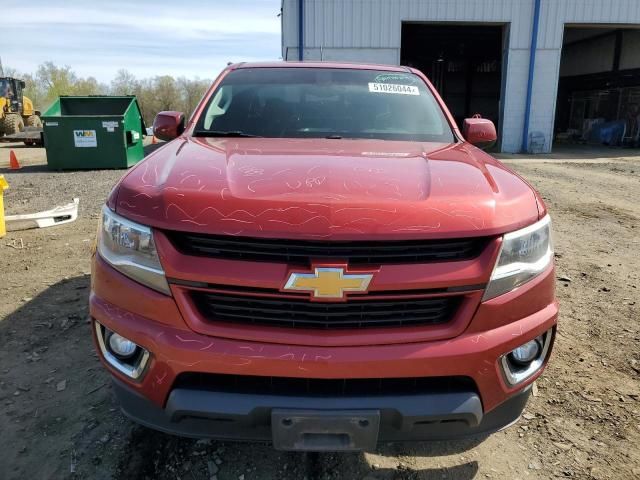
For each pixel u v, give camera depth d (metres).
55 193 9.13
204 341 1.79
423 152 2.54
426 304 1.83
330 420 1.76
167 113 3.38
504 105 19.36
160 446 2.40
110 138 12.86
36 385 2.88
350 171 2.07
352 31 18.30
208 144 2.62
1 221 5.88
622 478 2.26
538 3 18.41
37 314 3.77
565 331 3.64
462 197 1.92
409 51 29.56
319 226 1.75
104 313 1.95
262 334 1.79
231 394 1.80
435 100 3.42
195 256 1.80
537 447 2.46
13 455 2.33
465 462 2.35
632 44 24.14
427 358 1.79
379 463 2.33
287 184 1.92
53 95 66.62
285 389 1.81
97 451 2.36
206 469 2.27
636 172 13.01
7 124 23.23
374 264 1.77
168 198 1.87
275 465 2.30
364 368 1.77
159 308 1.83
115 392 2.05
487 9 18.52
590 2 18.55
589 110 29.17
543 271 2.03
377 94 3.36
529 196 2.12
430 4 18.27
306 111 3.17
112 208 2.01
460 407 1.83
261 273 1.75
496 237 1.87
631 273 4.90
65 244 5.61
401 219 1.79
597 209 8.01
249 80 3.45
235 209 1.80
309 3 18.03
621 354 3.32
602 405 2.78
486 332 1.86
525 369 2.03
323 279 1.74
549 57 18.92
